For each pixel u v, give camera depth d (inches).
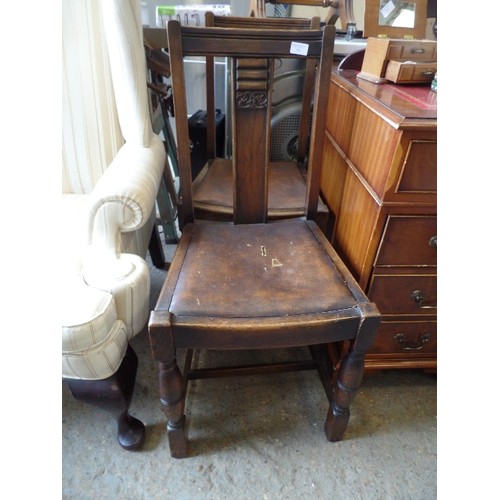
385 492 32.5
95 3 36.4
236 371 37.5
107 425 37.1
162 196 59.3
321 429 37.4
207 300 27.2
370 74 38.8
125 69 34.3
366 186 32.7
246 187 36.6
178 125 33.5
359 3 58.7
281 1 52.8
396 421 38.4
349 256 38.0
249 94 32.5
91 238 31.6
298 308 26.9
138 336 47.4
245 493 32.1
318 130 34.8
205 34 30.0
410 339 38.2
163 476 33.1
